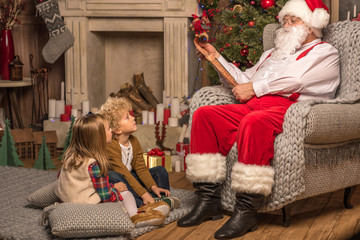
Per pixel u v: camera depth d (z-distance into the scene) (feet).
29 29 17.17
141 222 8.23
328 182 8.82
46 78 17.02
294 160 8.10
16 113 16.08
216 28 15.49
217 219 8.98
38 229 8.06
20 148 14.07
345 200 9.71
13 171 12.05
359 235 8.15
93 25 16.08
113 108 8.90
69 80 16.15
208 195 8.85
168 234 8.25
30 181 11.23
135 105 15.34
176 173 12.64
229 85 10.24
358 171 9.43
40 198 9.05
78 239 7.55
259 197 8.22
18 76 15.85
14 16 16.15
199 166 8.75
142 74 15.87
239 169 8.18
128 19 15.87
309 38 9.82
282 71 9.12
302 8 9.61
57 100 17.10
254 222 8.31
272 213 9.43
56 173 11.99
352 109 8.79
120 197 8.26
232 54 13.30
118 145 8.93
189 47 15.60
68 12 15.80
